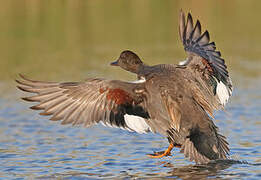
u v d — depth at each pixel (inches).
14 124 660.1
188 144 419.8
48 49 1106.1
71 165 493.4
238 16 1362.0
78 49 1103.0
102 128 645.3
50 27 1277.1
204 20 1317.7
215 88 434.6
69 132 627.8
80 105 406.9
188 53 445.1
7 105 753.0
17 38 1201.4
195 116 422.9
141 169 472.7
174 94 422.6
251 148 534.3
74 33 1232.2
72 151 545.0
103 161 505.4
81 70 936.3
